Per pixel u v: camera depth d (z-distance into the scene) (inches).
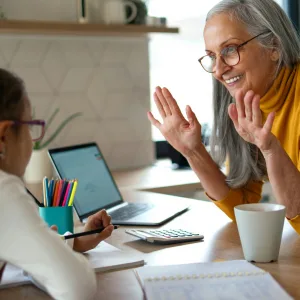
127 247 52.0
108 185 75.1
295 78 62.0
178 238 52.7
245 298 36.4
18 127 38.7
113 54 111.3
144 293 38.7
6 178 36.5
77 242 49.3
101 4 103.3
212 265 43.8
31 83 103.3
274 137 50.4
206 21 63.9
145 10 104.4
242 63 61.2
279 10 61.7
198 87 126.5
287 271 42.9
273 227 44.8
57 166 67.6
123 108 113.1
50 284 35.8
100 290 39.7
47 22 93.6
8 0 99.2
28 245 35.3
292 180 51.4
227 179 64.6
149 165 116.4
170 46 121.2
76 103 107.8
